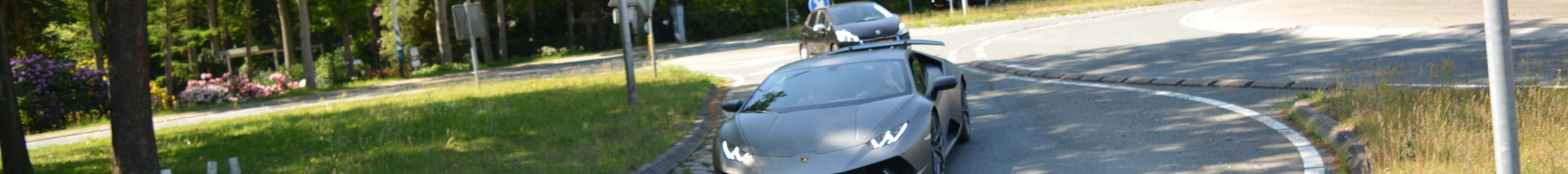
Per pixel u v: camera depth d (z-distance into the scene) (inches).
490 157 317.1
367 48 1507.1
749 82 611.2
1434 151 216.5
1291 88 366.3
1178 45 627.5
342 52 1472.7
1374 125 245.8
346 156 326.0
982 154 287.1
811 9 1231.5
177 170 317.4
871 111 251.3
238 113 559.5
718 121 401.1
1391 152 224.7
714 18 1622.8
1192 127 298.0
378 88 806.5
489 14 1646.2
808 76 293.4
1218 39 642.2
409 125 406.6
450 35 1485.0
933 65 336.8
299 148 355.6
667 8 1593.3
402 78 982.4
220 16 1216.2
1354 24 657.6
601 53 1323.8
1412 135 237.0
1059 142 293.1
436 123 410.6
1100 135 298.4
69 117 573.6
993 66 587.2
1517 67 377.4
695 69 805.9
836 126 244.5
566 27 1806.1
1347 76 388.2
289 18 1080.2
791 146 239.1
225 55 1599.4
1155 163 253.3
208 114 576.1
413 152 332.2
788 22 1562.5
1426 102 264.2
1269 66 461.4
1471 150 211.0
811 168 231.3
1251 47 569.9
